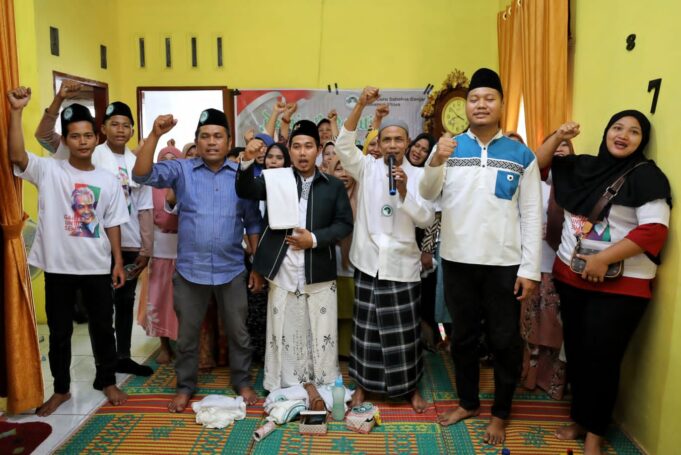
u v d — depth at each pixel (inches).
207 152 96.6
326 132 161.0
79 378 115.0
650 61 86.7
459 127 174.2
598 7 108.2
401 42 192.9
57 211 96.6
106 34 189.0
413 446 88.4
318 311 102.6
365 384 100.1
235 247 100.7
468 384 96.4
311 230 99.9
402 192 91.2
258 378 114.7
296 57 195.6
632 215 82.7
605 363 83.4
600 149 87.6
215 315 120.7
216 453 86.2
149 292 121.0
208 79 198.1
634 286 82.6
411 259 98.2
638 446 89.0
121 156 117.5
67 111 96.0
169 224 118.5
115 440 89.7
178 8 195.6
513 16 156.7
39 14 151.3
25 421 96.0
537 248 84.0
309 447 88.0
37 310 154.4
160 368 121.7
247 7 194.7
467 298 90.0
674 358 80.0
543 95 131.6
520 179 85.3
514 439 90.5
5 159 91.9
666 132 81.3
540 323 105.5
